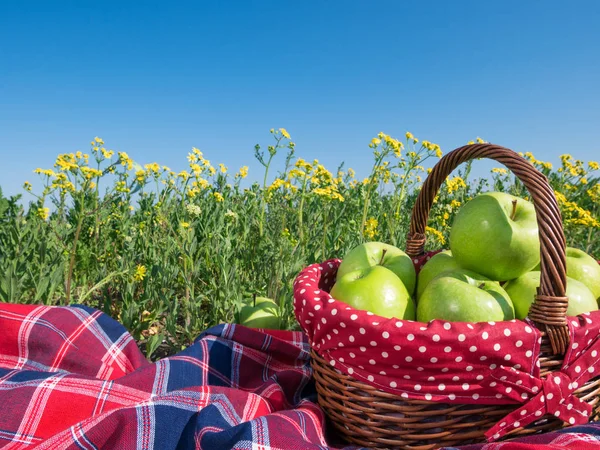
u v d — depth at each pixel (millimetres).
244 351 566
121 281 978
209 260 974
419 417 388
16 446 417
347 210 1612
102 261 1084
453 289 412
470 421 393
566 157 1845
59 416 436
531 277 462
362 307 426
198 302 811
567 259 508
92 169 966
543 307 373
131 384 479
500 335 357
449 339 352
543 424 402
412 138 1329
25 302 790
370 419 407
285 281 855
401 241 1370
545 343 381
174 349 785
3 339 532
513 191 1680
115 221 1300
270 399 475
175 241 949
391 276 449
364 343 374
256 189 1649
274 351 580
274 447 334
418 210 587
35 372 469
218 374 540
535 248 448
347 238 1141
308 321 417
